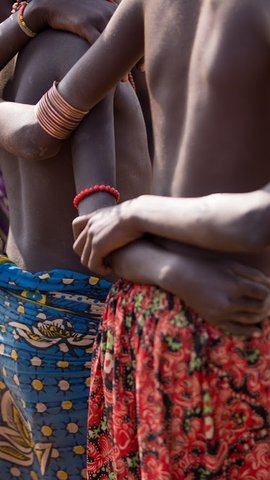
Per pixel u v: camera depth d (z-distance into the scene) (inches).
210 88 76.9
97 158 95.6
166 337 78.3
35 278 101.0
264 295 76.5
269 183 73.5
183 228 75.4
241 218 71.7
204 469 78.7
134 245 82.5
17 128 98.0
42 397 103.7
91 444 92.3
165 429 78.9
